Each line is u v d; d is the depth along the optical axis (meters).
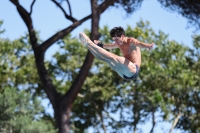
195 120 55.56
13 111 35.62
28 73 55.56
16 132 34.88
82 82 36.50
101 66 57.22
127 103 58.19
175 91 53.97
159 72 53.22
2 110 35.28
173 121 56.16
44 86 37.09
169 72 52.94
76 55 57.91
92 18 36.53
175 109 55.38
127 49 15.38
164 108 49.81
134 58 15.29
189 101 54.44
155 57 55.34
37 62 37.47
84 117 59.53
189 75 53.09
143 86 55.97
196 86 54.44
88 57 36.56
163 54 55.12
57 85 57.50
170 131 53.59
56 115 36.12
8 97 35.69
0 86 53.53
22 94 36.84
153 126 49.22
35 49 37.72
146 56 55.19
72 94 36.31
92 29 36.28
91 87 55.81
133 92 57.16
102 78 56.81
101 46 15.86
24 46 55.06
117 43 15.38
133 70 14.95
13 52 54.44
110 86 56.47
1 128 34.88
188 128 56.00
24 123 34.81
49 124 36.41
